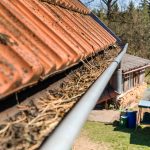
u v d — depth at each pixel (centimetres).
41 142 227
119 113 2530
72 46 396
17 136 228
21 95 278
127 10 3859
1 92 207
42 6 472
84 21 734
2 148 211
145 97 2414
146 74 3872
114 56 753
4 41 261
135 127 2203
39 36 322
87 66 503
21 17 324
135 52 3756
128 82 2895
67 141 220
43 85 334
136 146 1920
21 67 249
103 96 2267
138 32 3753
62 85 394
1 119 242
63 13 586
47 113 285
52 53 320
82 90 389
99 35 707
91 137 1998
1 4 319
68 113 275
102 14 3788
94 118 2384
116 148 1877
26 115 267
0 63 229
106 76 478
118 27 3734
